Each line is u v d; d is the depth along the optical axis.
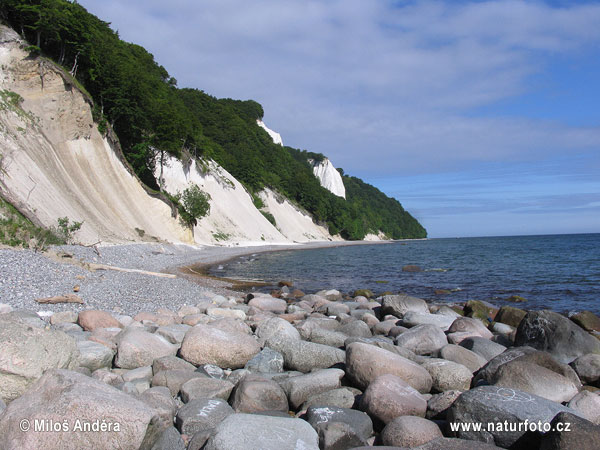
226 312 13.13
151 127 48.91
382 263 42.66
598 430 4.46
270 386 6.42
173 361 7.50
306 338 10.03
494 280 27.88
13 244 19.00
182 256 38.09
